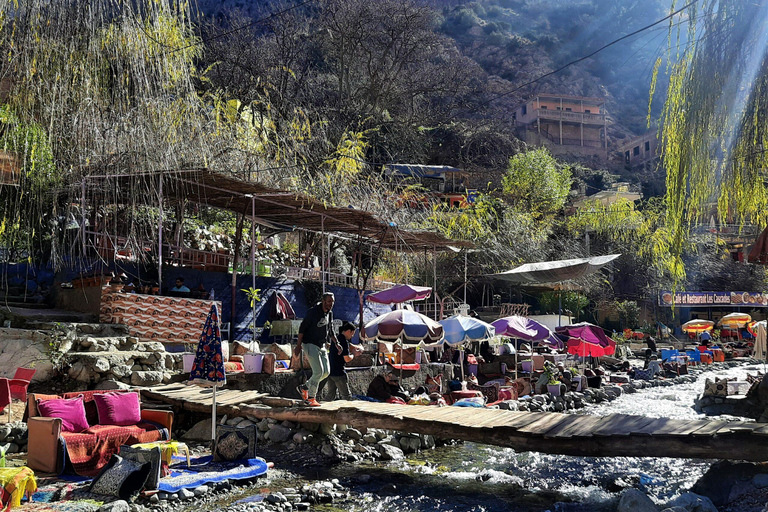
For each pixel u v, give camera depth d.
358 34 45.91
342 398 10.90
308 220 17.69
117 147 11.08
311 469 8.42
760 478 7.15
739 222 10.47
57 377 9.62
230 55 33.34
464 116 71.62
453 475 8.50
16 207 10.34
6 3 8.76
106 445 7.33
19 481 5.46
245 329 15.57
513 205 42.50
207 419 9.73
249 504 6.48
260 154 15.48
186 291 13.27
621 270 43.66
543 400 16.27
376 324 12.88
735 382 15.87
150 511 6.08
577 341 20.73
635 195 60.22
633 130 104.62
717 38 9.40
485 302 37.19
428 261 27.11
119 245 13.66
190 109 11.68
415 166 41.66
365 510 6.75
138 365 10.27
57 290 13.06
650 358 28.14
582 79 108.88
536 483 8.16
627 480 8.29
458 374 17.33
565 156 87.75
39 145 9.95
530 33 117.19
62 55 9.65
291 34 39.47
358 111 42.12
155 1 10.31
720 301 43.69
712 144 9.83
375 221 17.50
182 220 15.87
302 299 17.89
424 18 48.41
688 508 6.55
